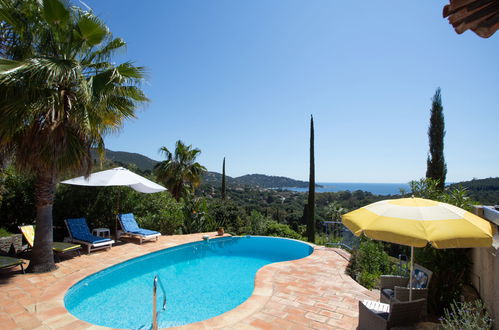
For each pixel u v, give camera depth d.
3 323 4.21
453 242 2.79
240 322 4.42
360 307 4.02
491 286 3.84
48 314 4.51
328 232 11.84
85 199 10.74
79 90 6.09
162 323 4.94
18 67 5.20
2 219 9.31
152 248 9.30
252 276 7.71
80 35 6.40
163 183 19.91
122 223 10.29
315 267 7.44
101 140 7.11
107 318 5.09
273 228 13.98
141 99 7.39
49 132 5.76
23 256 7.69
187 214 13.73
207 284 7.03
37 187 6.54
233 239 12.11
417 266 4.63
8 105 5.24
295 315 4.68
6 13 5.55
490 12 1.61
